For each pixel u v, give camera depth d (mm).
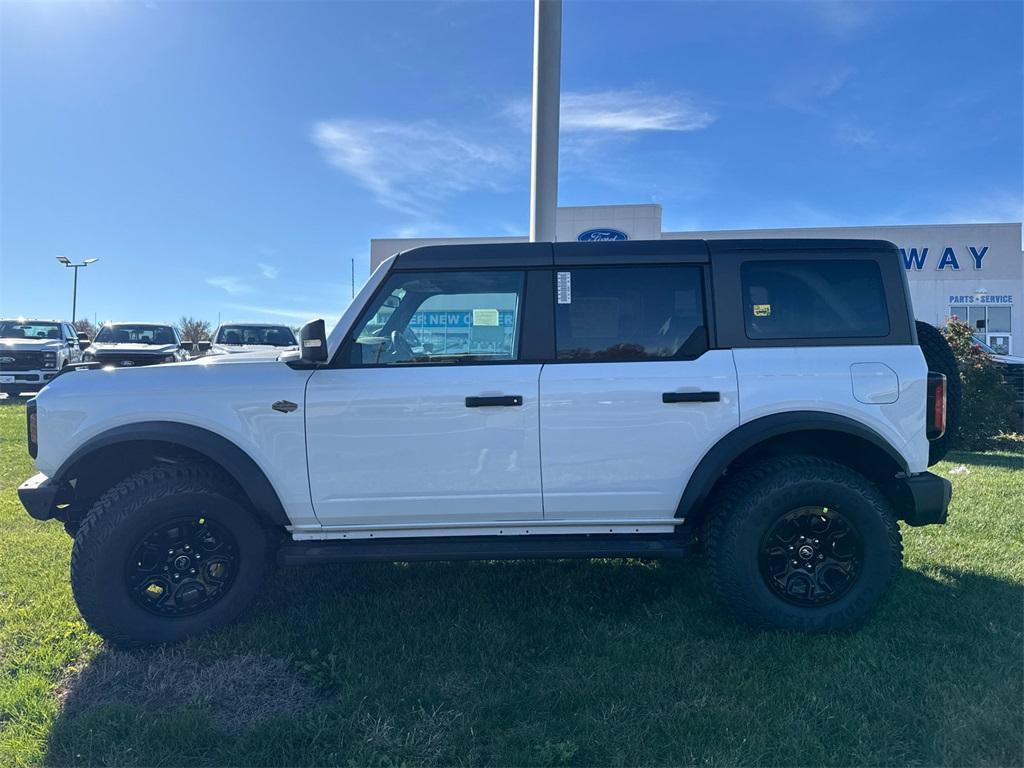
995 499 6215
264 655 3385
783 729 2768
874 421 3592
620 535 3725
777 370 3586
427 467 3553
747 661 3289
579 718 2865
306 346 3471
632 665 3281
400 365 3627
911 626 3629
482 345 3678
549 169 6270
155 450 3711
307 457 3535
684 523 3746
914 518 3643
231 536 3559
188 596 3547
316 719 2865
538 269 3699
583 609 3914
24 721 2867
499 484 3572
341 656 3367
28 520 5512
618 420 3555
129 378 3564
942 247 23109
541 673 3223
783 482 3494
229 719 2916
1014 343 22656
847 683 3080
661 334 3670
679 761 2605
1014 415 10555
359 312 3652
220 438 3510
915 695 2996
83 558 3363
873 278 3730
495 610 3896
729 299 3672
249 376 3564
